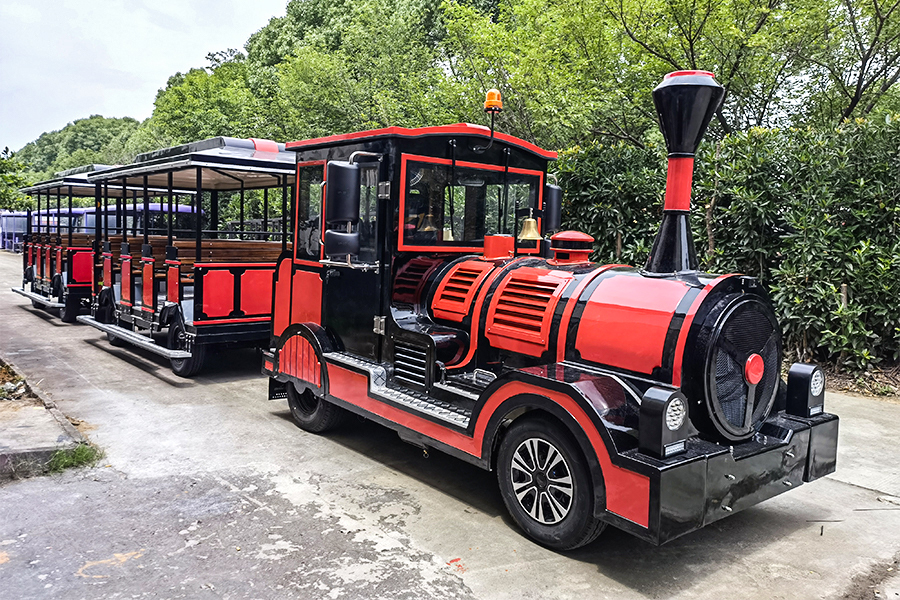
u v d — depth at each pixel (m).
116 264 8.69
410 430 3.96
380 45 16.95
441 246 4.54
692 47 8.78
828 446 3.49
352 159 4.32
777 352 3.40
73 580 2.90
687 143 3.31
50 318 11.30
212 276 6.65
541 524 3.25
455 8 11.23
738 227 6.96
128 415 5.50
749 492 3.04
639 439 2.80
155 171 7.12
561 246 3.95
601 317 3.31
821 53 9.70
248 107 19.78
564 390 2.98
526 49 10.19
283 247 7.04
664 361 3.02
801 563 3.17
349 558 3.14
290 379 5.17
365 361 4.53
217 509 3.68
